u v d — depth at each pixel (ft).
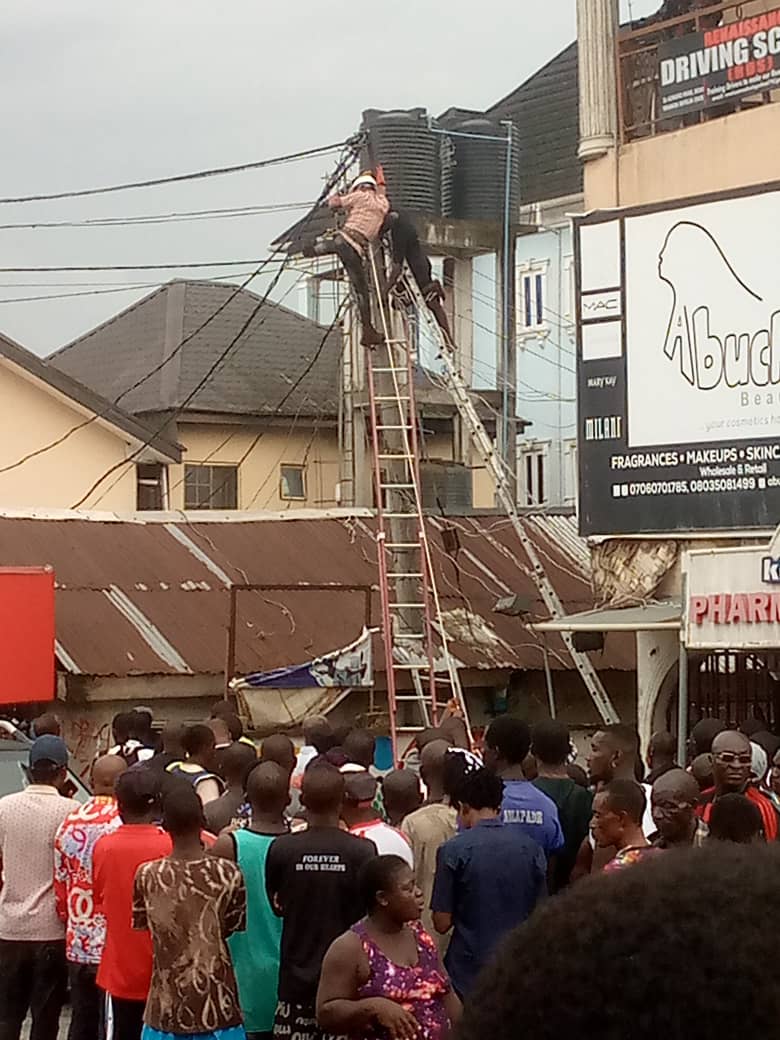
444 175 93.25
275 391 98.43
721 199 51.62
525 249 119.44
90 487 84.07
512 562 71.92
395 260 57.06
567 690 67.92
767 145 51.78
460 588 68.49
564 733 26.55
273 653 60.18
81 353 107.86
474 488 102.27
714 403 51.83
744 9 55.47
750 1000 4.27
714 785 26.76
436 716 51.19
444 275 95.50
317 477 99.25
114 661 56.80
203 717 60.29
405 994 17.90
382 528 53.42
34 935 27.78
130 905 23.86
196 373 98.32
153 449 85.61
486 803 21.83
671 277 52.70
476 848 21.35
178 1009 21.16
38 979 27.96
